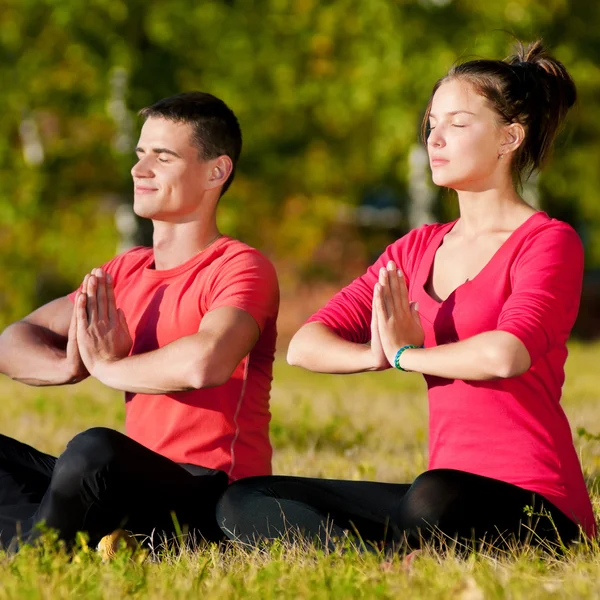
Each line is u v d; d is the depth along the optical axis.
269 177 54.47
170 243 12.48
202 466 11.81
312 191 56.44
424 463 17.75
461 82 11.20
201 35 50.28
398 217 67.19
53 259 58.44
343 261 65.81
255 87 50.69
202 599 8.91
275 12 50.50
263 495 11.07
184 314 12.12
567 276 10.84
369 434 22.61
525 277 10.80
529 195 60.25
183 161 12.27
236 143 12.62
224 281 11.99
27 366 12.84
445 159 11.20
